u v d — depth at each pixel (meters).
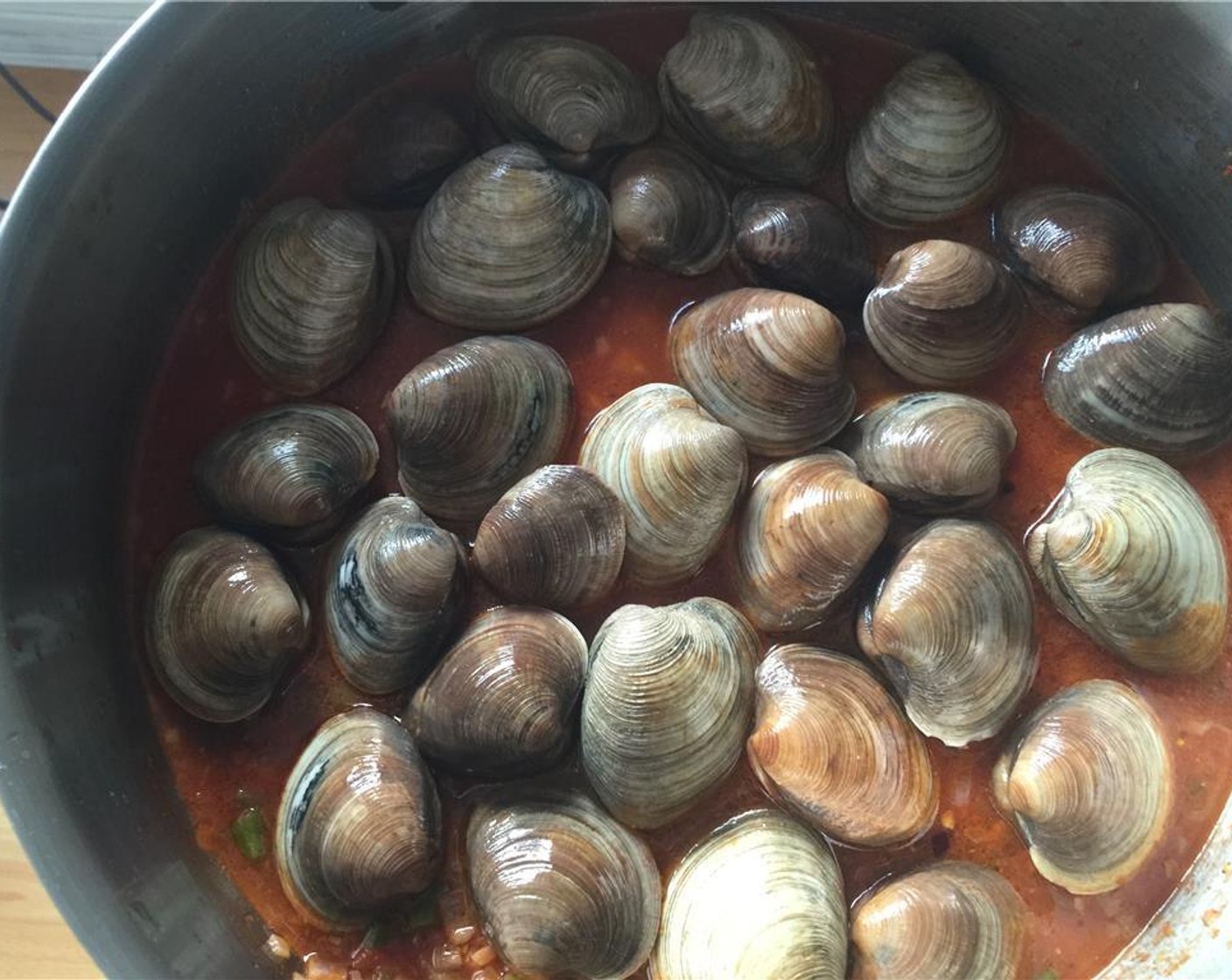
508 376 0.33
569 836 0.31
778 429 0.34
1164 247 0.37
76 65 0.43
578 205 0.35
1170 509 0.33
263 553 0.32
